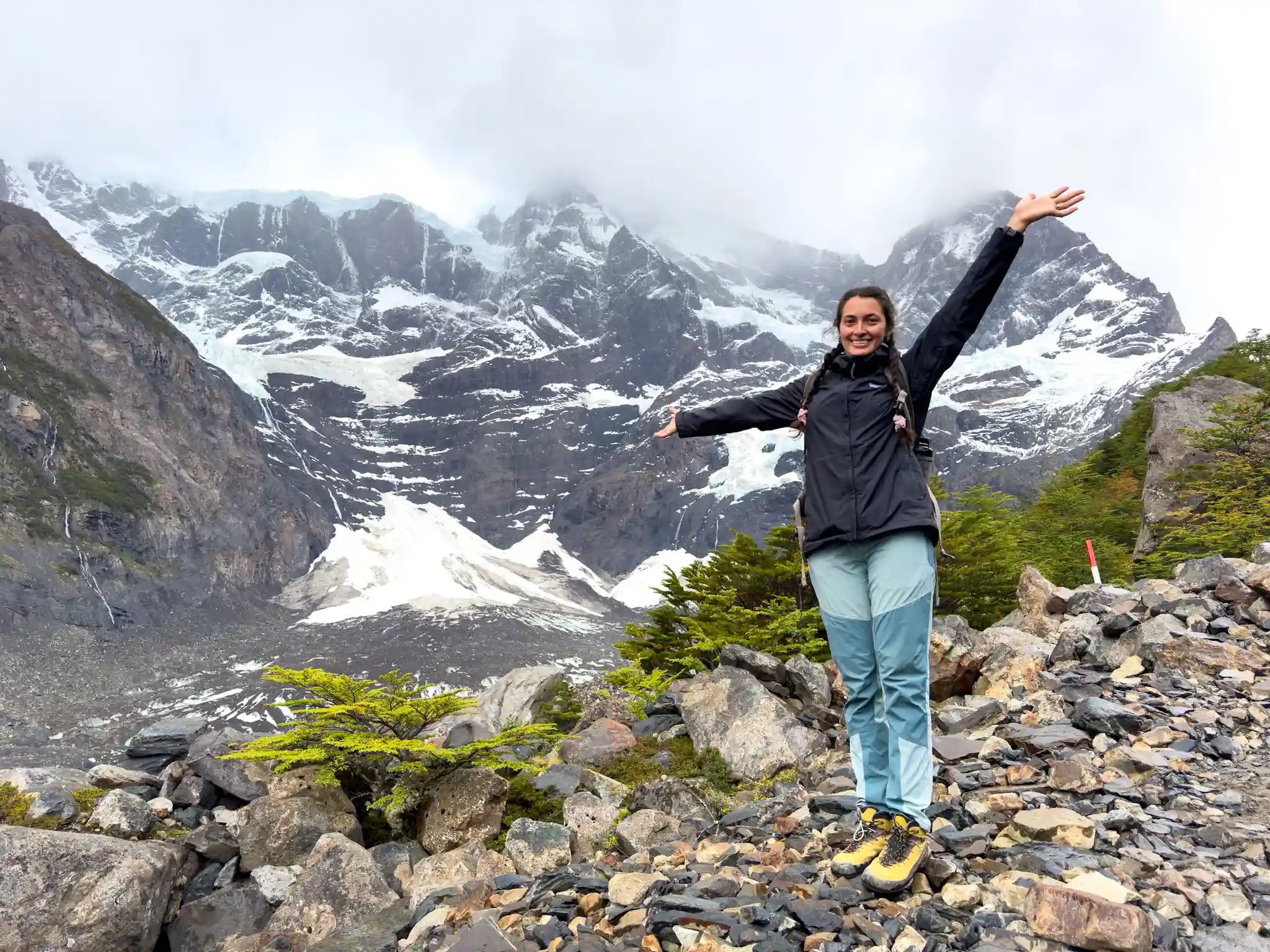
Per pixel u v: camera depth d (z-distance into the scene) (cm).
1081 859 304
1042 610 774
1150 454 2591
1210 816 349
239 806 504
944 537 1255
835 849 348
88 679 15262
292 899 393
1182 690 527
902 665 291
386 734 496
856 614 305
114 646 17075
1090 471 3719
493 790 477
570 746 622
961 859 317
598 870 365
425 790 487
